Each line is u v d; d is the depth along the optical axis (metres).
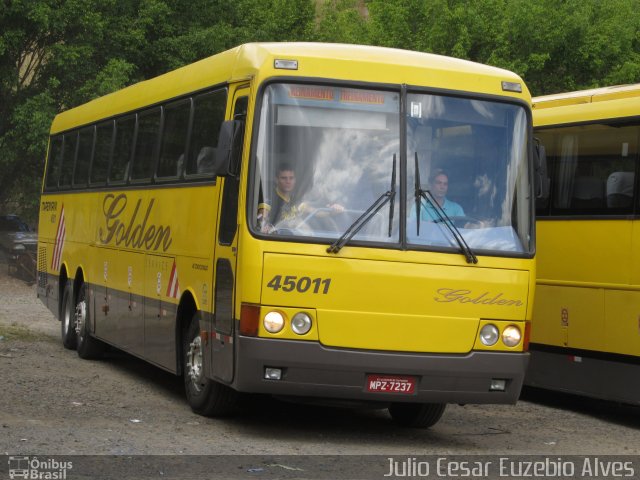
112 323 14.48
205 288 10.74
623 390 12.36
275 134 9.79
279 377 9.56
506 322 10.00
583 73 35.12
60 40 31.64
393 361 9.62
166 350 12.09
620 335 12.39
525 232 10.23
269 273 9.52
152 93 13.62
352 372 9.57
